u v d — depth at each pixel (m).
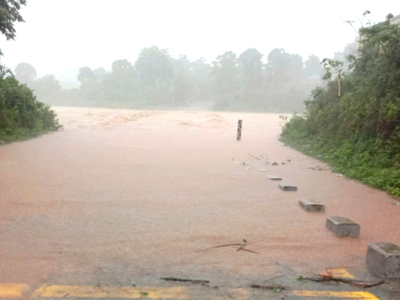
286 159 13.12
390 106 10.57
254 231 5.75
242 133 22.98
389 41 12.15
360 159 10.55
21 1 18.77
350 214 6.70
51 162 11.05
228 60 78.81
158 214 6.45
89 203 6.98
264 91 76.94
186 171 10.34
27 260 4.57
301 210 6.91
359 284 4.17
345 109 13.57
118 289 3.97
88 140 16.92
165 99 77.56
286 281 4.23
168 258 4.74
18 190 7.69
